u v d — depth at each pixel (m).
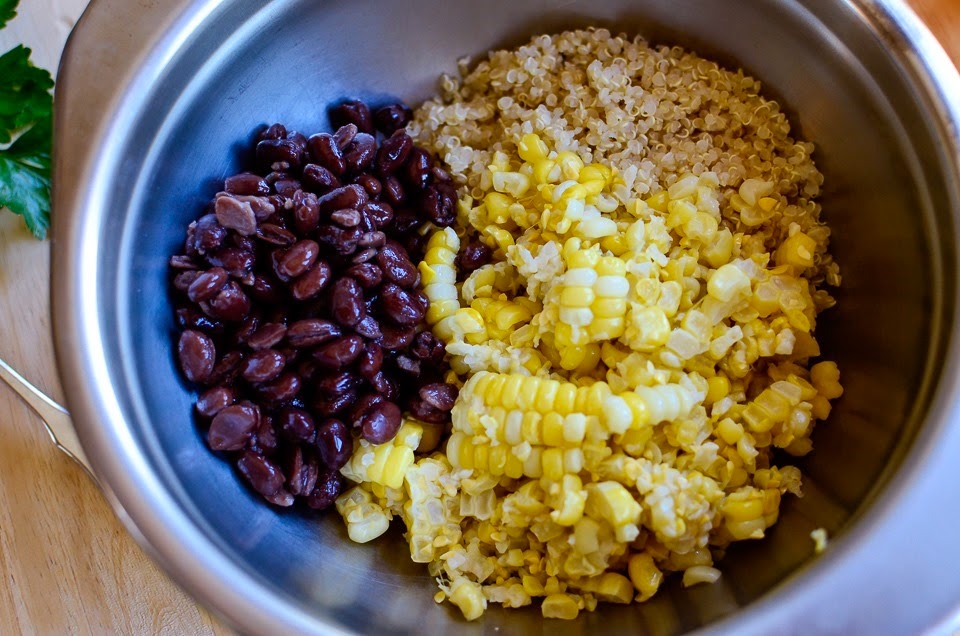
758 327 0.22
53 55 0.26
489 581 0.22
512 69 0.25
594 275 0.21
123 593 0.23
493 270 0.23
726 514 0.21
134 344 0.20
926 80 0.20
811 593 0.17
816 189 0.23
